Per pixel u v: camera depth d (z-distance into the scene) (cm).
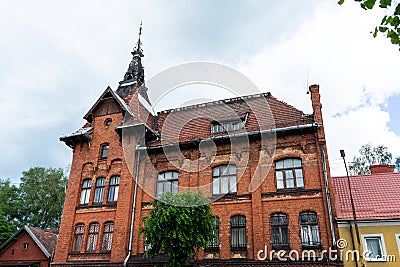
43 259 2048
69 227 1897
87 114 2181
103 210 1875
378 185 1669
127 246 1716
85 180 2031
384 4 378
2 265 2119
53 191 3847
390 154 3306
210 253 1580
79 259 1797
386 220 1416
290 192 1584
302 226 1513
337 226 1455
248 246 1538
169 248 1300
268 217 1567
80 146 2123
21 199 3781
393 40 398
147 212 1783
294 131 1684
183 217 1286
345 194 1650
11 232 3095
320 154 1609
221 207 1659
